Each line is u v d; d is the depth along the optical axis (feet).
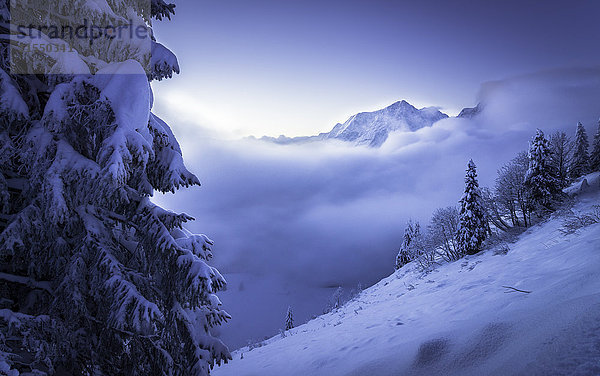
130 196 18.80
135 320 15.12
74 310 15.46
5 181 15.24
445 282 54.90
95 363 17.06
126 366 17.80
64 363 16.24
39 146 15.34
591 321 13.06
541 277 27.94
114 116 15.58
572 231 44.19
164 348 18.30
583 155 122.62
